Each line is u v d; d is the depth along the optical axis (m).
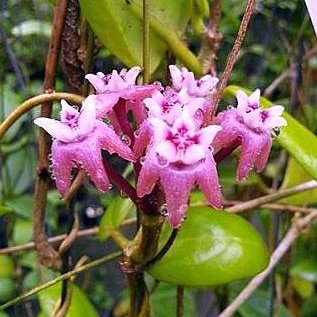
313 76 0.37
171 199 0.13
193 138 0.13
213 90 0.18
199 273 0.18
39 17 0.41
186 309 0.28
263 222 0.32
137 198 0.15
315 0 0.15
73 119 0.14
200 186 0.13
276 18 0.33
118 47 0.18
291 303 0.32
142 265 0.17
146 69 0.17
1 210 0.23
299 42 0.27
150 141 0.13
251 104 0.14
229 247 0.18
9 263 0.32
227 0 0.40
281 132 0.18
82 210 0.47
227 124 0.14
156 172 0.13
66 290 0.21
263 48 0.38
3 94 0.30
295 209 0.24
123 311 0.34
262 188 0.30
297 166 0.25
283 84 0.35
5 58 0.35
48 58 0.19
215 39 0.20
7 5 0.41
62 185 0.14
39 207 0.21
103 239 0.20
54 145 0.14
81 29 0.19
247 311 0.29
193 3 0.19
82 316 0.21
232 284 0.29
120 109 0.15
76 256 0.39
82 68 0.19
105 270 0.44
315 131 0.34
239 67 0.41
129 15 0.18
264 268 0.19
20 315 0.34
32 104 0.18
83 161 0.14
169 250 0.18
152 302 0.28
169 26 0.19
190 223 0.19
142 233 0.16
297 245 0.32
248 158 0.14
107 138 0.14
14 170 0.31
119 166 0.29
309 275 0.31
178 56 0.19
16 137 0.33
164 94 0.15
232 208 0.23
